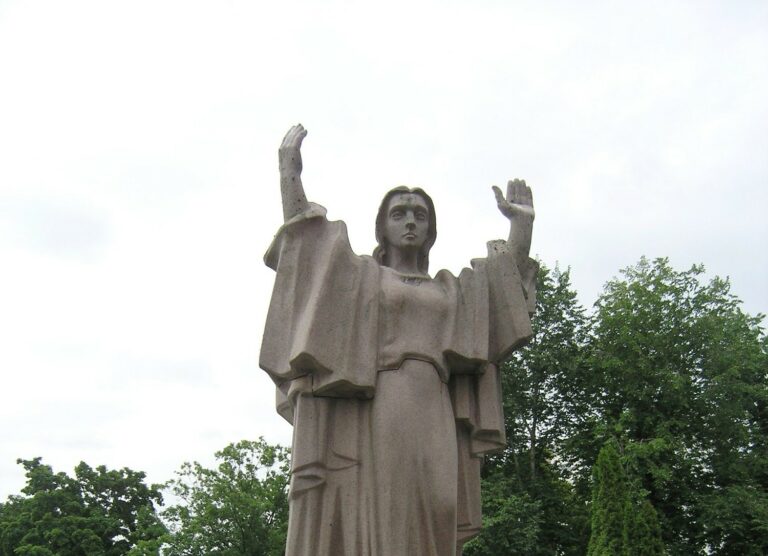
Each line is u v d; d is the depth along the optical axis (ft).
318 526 18.19
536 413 106.83
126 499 123.75
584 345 106.52
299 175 20.22
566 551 100.01
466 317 20.35
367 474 18.38
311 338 18.53
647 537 69.82
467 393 20.25
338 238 19.75
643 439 97.35
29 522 115.44
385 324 19.44
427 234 21.89
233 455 106.32
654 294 103.09
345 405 19.02
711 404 99.96
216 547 101.30
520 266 21.58
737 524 89.97
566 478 107.55
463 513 19.72
